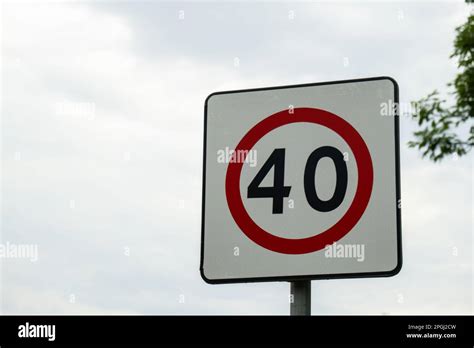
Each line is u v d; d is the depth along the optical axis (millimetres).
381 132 4145
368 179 4109
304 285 4141
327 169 4176
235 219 4258
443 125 4777
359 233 4062
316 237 4117
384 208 4055
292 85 4328
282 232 4168
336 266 4066
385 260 4008
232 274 4203
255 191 4254
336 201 4129
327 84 4270
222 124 4395
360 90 4215
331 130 4219
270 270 4156
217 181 4332
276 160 4270
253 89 4383
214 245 4266
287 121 4293
